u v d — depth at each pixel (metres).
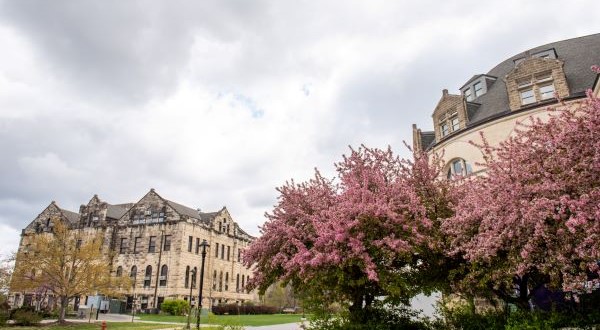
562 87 23.39
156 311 52.75
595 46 25.86
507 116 24.44
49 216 68.75
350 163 15.18
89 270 35.78
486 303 17.00
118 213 69.06
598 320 9.98
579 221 8.39
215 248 63.31
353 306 14.84
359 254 11.78
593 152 9.45
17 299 54.97
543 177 10.26
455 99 28.25
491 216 10.67
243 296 68.12
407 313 15.20
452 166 27.77
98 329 29.53
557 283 9.84
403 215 12.45
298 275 12.98
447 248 12.88
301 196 15.32
